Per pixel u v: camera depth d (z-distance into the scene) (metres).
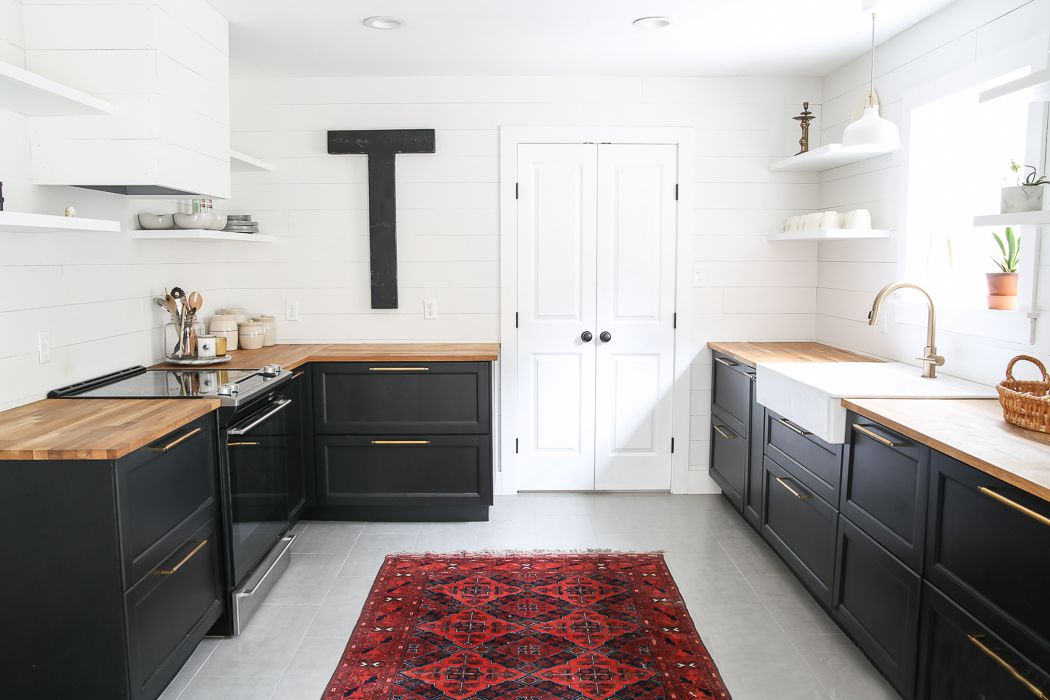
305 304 4.16
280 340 4.19
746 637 2.67
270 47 3.48
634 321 4.23
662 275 4.20
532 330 4.22
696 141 4.12
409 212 4.13
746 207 4.17
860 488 2.43
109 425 2.14
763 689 2.34
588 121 4.09
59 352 2.62
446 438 3.76
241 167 3.80
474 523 3.85
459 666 2.48
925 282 3.19
